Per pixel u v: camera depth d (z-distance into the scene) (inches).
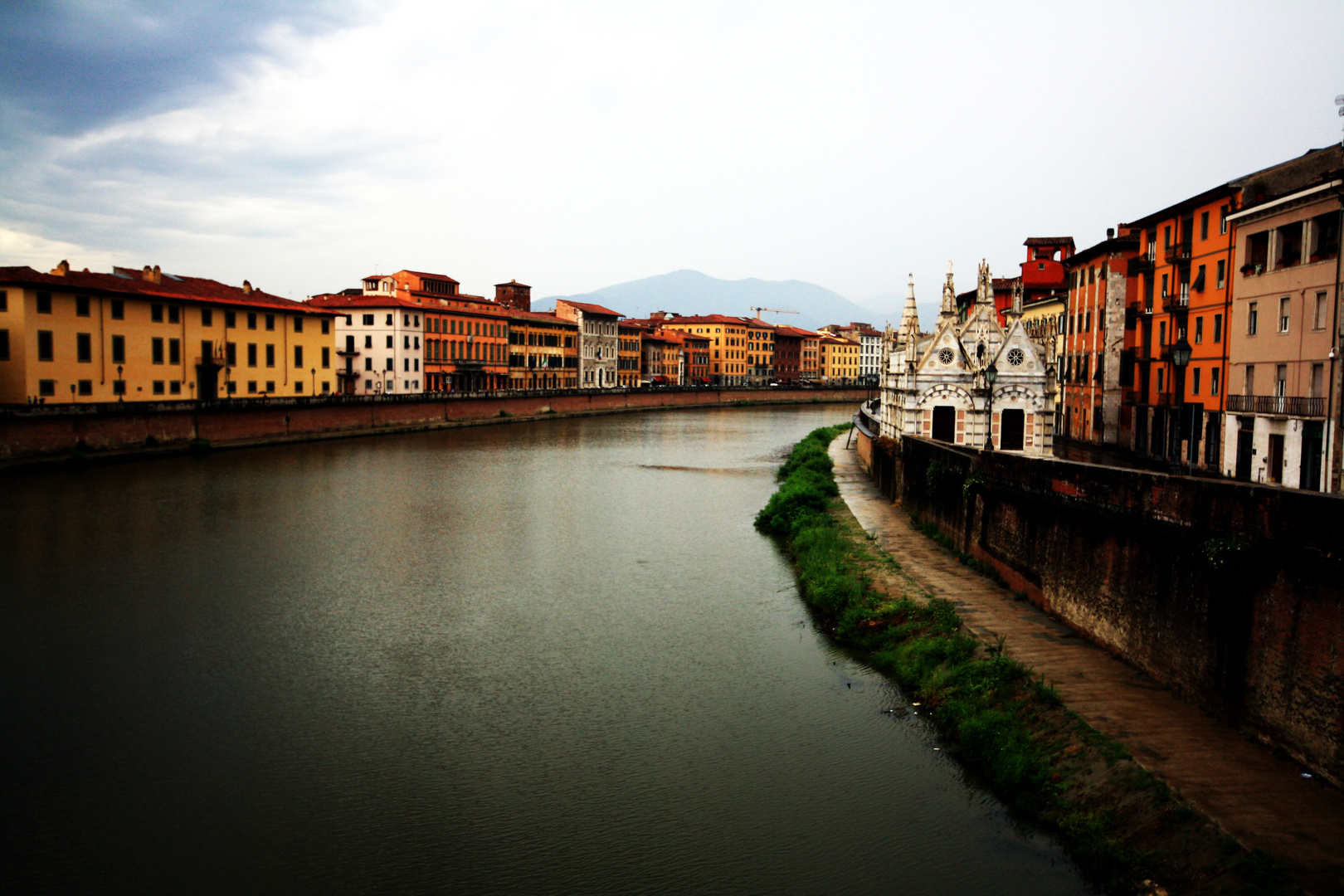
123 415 3267.7
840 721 1063.0
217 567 1804.9
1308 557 741.9
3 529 2091.5
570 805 903.1
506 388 6604.3
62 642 1359.5
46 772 973.2
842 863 786.2
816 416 6904.5
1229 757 783.7
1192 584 903.1
